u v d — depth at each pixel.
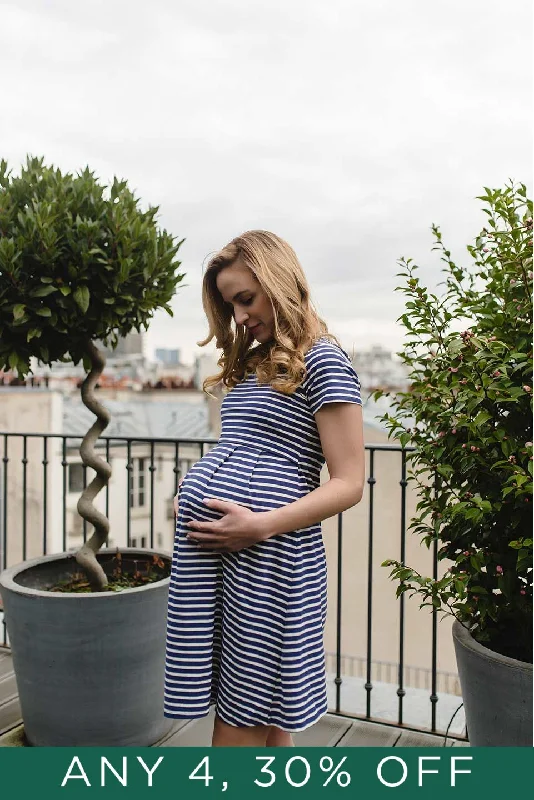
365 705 2.45
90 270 2.13
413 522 1.87
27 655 2.03
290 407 1.37
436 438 1.82
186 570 1.39
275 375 1.39
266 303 1.41
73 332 2.25
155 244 2.23
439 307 1.85
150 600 2.06
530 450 1.57
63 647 1.98
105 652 2.00
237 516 1.29
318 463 1.41
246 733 1.36
